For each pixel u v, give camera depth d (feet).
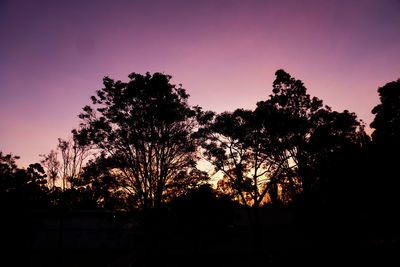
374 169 57.72
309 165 77.82
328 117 84.33
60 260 59.88
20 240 34.27
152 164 79.00
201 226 52.16
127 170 78.02
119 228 74.54
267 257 52.39
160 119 78.54
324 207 60.23
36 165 94.89
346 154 63.05
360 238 55.88
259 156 95.35
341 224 56.95
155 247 58.44
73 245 78.28
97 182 74.13
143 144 77.71
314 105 88.02
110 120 80.23
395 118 82.84
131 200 72.43
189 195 54.95
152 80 77.97
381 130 82.33
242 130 91.35
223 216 53.16
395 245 52.24
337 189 59.47
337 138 80.18
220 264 51.57
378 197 56.39
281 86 91.25
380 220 56.90
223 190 96.94
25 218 35.58
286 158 90.74
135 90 77.30
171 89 81.97
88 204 99.55
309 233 63.41
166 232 58.49
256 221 83.97
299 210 67.97
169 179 77.30
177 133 80.48
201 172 77.61
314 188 65.98
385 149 61.72
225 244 64.08
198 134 87.35
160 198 70.85
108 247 78.84
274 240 85.20
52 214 80.59
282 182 91.50
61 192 100.12
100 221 82.43
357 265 45.11
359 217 57.47
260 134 91.40
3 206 34.35
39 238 77.10
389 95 87.76
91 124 77.51
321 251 53.67
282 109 89.61
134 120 79.20
